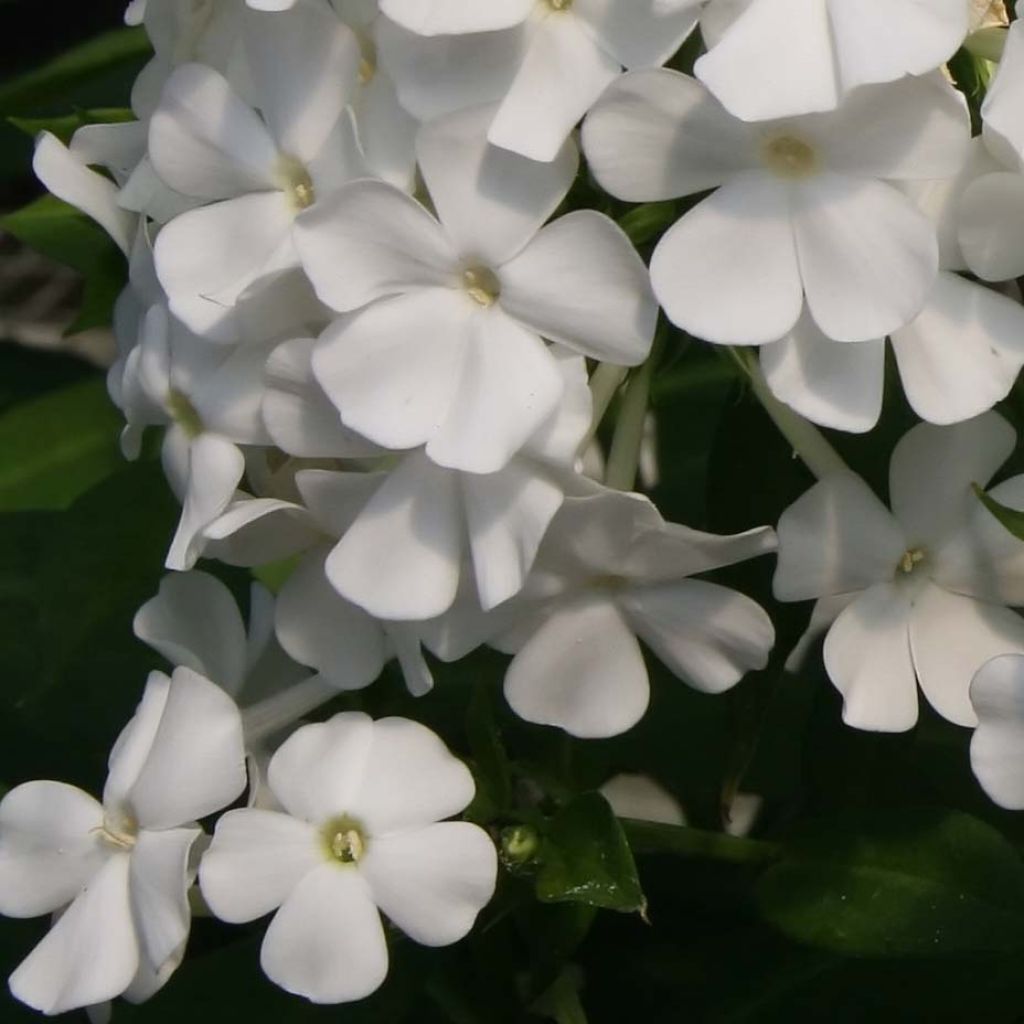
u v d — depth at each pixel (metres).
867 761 0.41
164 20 0.39
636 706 0.38
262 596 0.40
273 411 0.37
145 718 0.38
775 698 0.44
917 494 0.37
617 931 0.42
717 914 0.42
